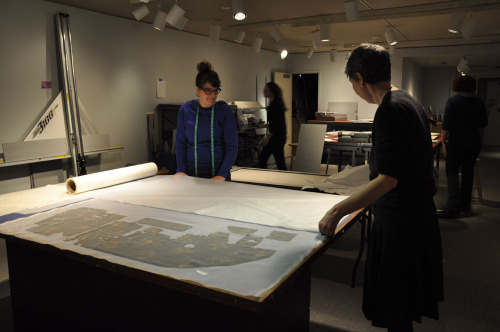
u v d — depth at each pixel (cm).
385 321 143
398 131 129
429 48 837
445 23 578
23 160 403
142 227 151
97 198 198
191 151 253
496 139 1177
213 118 245
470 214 441
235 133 249
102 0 439
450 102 421
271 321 128
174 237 140
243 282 104
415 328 218
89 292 151
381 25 593
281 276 108
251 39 738
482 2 455
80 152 459
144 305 138
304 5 468
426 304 146
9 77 409
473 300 249
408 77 948
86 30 483
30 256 165
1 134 407
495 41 762
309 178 325
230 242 134
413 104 137
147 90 580
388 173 128
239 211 173
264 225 153
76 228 150
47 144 426
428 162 140
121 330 145
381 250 142
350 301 250
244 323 119
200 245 132
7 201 194
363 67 140
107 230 147
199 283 103
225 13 514
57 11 449
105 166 523
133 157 566
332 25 594
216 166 253
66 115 455
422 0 449
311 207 179
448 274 287
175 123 628
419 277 141
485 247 340
